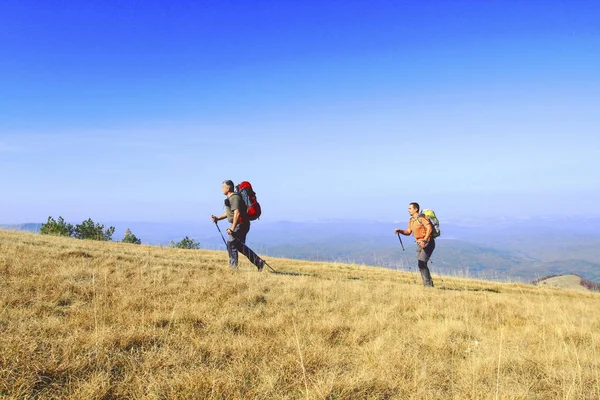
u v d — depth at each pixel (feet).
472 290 42.63
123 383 12.59
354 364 16.16
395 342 19.07
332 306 25.45
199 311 20.90
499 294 40.42
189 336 17.24
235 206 38.40
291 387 13.66
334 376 13.84
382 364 15.83
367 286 35.17
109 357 14.28
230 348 16.21
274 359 15.53
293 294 27.55
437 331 21.34
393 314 25.05
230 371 13.82
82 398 11.44
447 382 15.37
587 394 14.76
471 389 14.28
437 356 17.92
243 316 21.34
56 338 15.31
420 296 32.01
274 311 23.15
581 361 18.35
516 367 17.20
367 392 13.58
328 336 19.19
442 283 46.50
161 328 17.85
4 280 22.98
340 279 38.93
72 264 29.84
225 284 28.17
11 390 11.42
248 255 39.73
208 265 38.58
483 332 22.95
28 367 12.36
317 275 42.63
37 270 26.35
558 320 27.30
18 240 42.19
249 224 39.86
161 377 13.17
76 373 12.88
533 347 20.43
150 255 43.11
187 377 13.10
